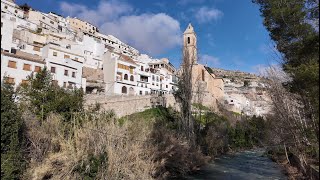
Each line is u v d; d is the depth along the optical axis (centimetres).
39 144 1748
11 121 1498
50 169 1630
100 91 6569
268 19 2305
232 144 5975
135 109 4844
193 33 7312
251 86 14212
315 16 1792
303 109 2156
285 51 2181
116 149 1978
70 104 2334
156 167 2289
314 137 1941
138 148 2172
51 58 4997
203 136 4562
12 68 4244
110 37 12506
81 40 8531
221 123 5531
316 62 1315
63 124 2083
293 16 1991
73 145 1811
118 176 1823
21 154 1579
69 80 5312
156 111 4947
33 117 1889
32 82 2394
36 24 8262
